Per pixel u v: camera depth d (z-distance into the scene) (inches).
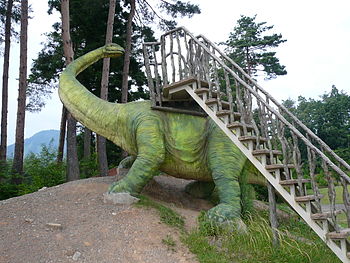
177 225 249.4
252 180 298.7
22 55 612.7
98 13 756.0
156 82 297.7
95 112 314.8
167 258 205.6
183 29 281.9
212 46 270.1
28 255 199.9
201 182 345.4
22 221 240.5
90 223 239.0
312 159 199.3
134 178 274.4
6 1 754.8
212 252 213.0
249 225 258.2
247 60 1171.3
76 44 821.2
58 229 230.2
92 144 971.9
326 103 1802.4
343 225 376.5
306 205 200.4
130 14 711.7
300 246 225.0
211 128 292.0
